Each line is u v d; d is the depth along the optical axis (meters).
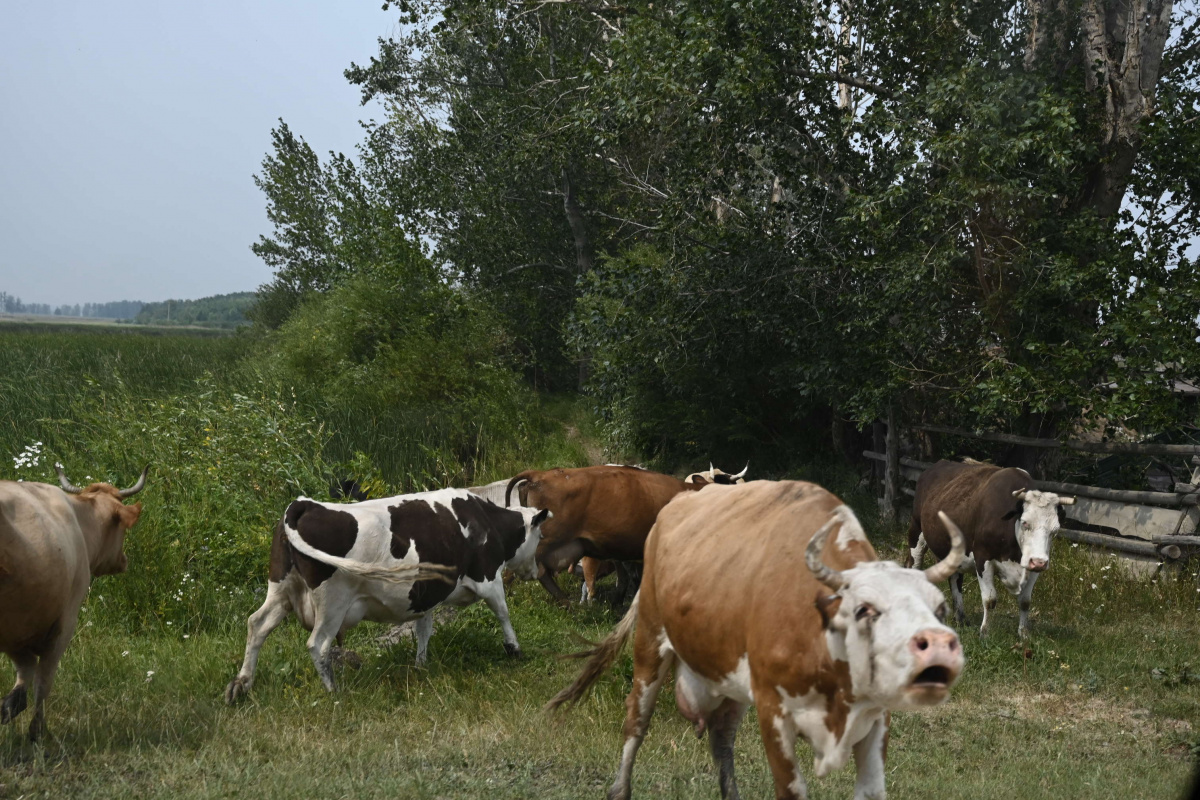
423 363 18.56
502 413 18.05
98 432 11.69
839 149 13.08
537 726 6.14
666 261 14.48
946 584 10.99
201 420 11.52
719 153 13.39
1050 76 12.29
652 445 17.66
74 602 5.50
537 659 8.05
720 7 12.30
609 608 10.12
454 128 25.12
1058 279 10.85
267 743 5.63
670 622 4.28
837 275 13.45
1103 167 11.92
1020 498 8.48
